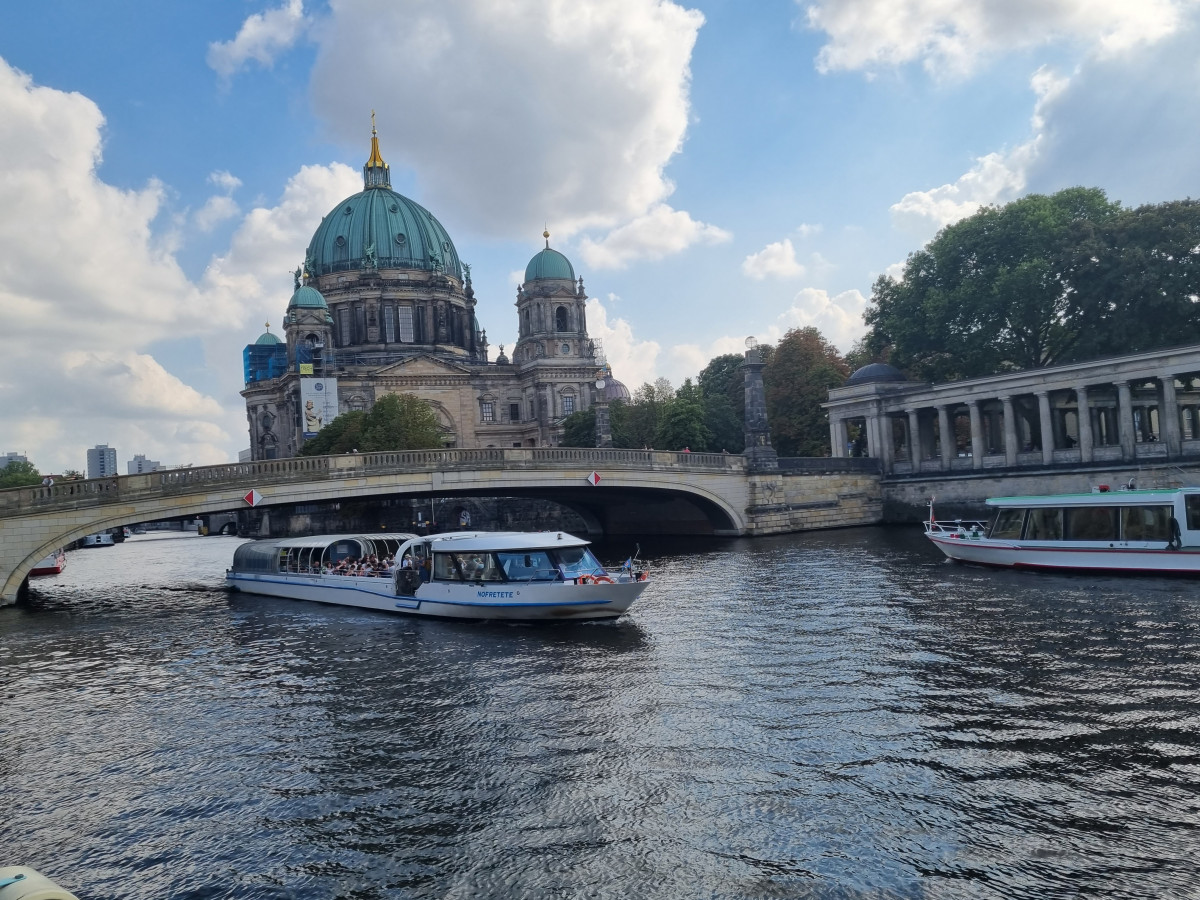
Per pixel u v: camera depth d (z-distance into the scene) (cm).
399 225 16550
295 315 14838
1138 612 3008
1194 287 6962
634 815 1516
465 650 2944
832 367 10288
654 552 6334
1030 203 8062
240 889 1327
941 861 1316
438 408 14925
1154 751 1714
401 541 4666
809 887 1259
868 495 8275
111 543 14212
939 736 1842
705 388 12788
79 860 1448
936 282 8656
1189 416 9481
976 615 3089
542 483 6147
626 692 2286
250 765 1861
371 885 1321
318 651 3056
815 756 1758
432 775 1747
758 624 3123
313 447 11200
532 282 15350
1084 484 6906
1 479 13050
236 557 5297
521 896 1270
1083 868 1280
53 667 2981
